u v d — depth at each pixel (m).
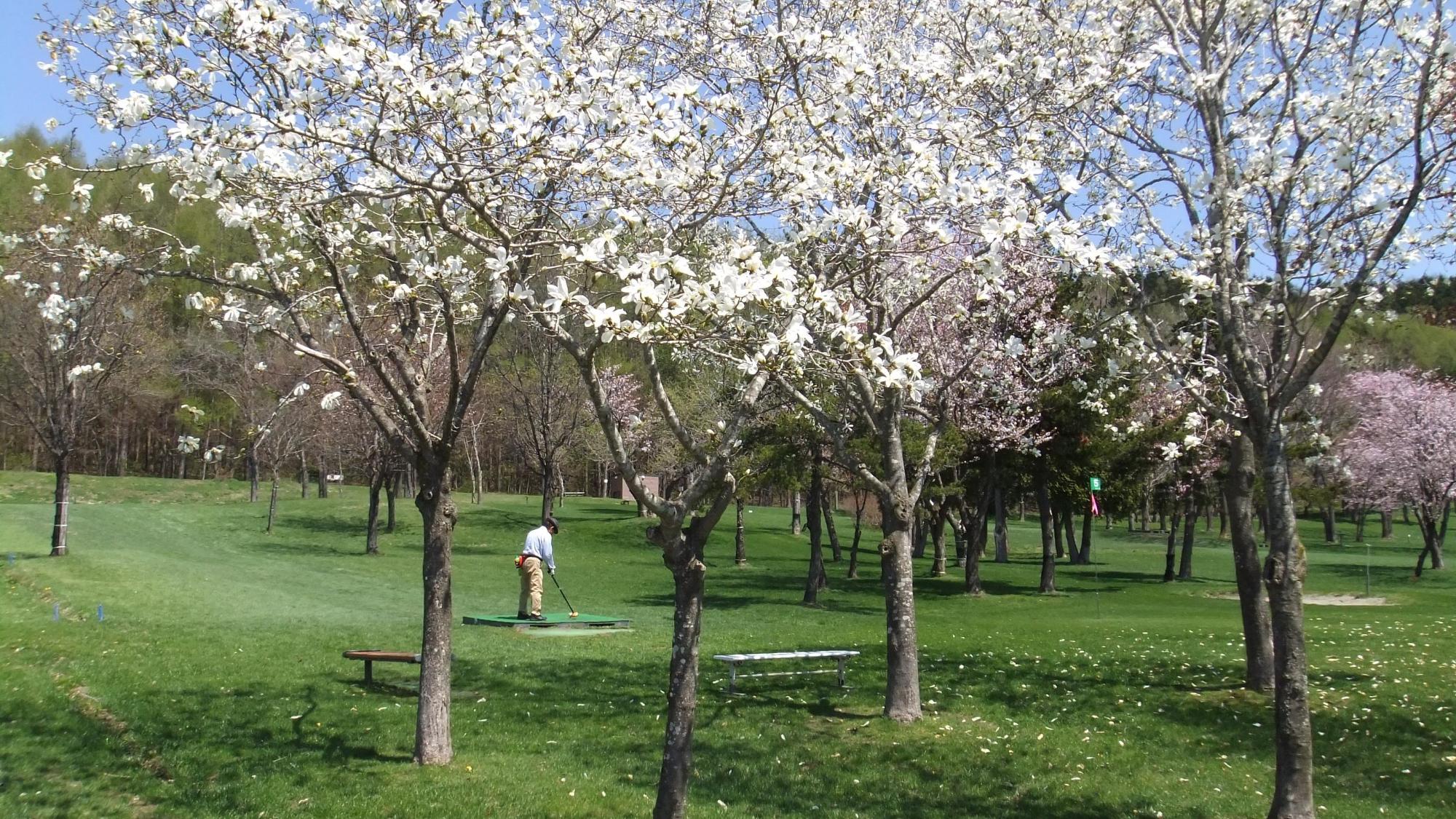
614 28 8.14
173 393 36.31
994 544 51.59
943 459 23.86
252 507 43.31
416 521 42.03
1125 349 9.96
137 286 19.97
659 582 29.52
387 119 6.15
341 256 8.27
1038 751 9.97
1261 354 8.71
